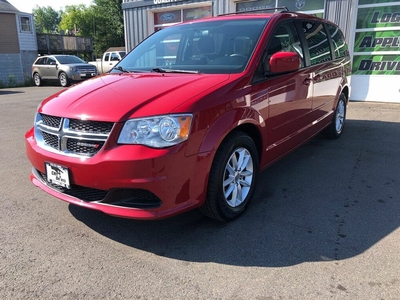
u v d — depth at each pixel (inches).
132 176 97.4
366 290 88.4
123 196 102.5
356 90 368.5
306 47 169.5
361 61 362.0
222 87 114.6
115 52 857.5
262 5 412.8
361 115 301.7
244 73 125.0
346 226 120.2
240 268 98.7
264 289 89.7
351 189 151.4
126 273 97.3
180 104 102.7
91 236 116.7
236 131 120.2
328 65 193.3
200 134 104.0
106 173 99.3
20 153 215.5
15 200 145.1
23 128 291.1
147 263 101.8
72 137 105.9
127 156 97.2
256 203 139.4
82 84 134.6
